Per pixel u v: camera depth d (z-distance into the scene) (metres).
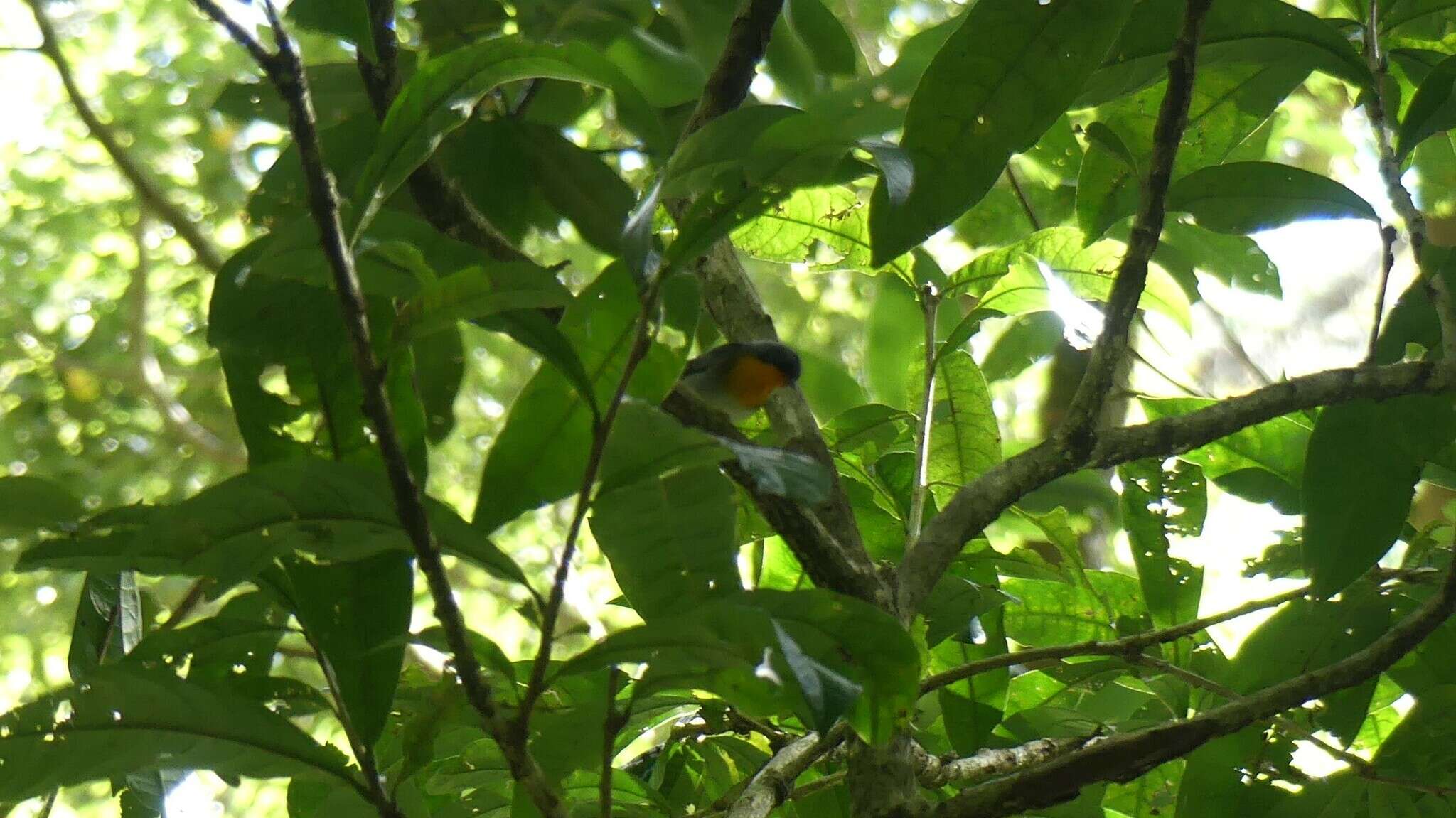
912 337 6.63
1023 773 3.24
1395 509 4.18
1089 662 4.88
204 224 16.88
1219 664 4.73
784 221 5.27
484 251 3.91
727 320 4.51
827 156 2.49
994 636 4.80
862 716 2.92
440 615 2.27
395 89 3.97
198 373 18.73
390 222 3.09
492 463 2.60
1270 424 5.14
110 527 2.78
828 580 3.48
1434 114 4.59
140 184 13.62
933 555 3.68
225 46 16.98
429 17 5.07
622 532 2.93
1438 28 5.86
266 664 3.11
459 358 4.39
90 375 17.30
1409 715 4.22
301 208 4.54
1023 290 5.03
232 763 2.74
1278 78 5.14
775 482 2.46
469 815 4.16
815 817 4.64
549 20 4.77
